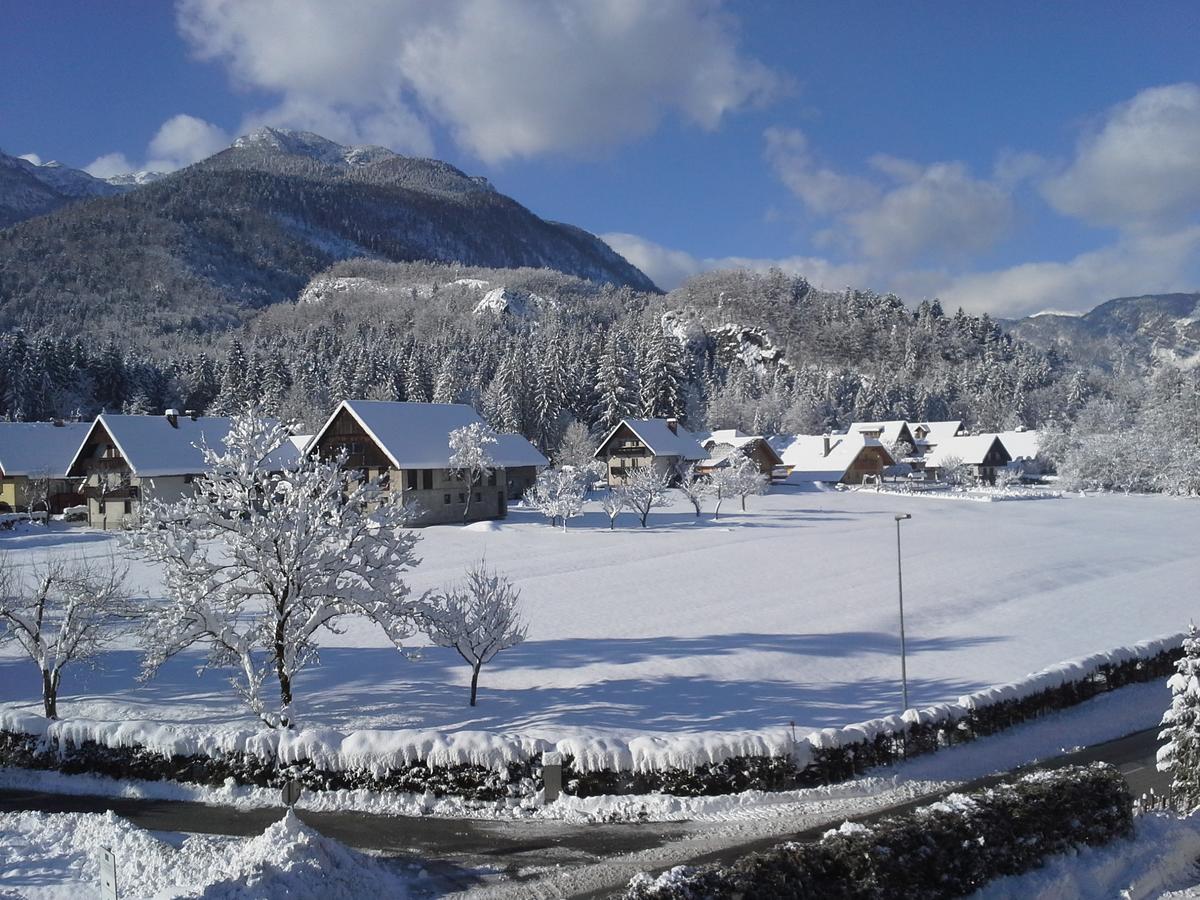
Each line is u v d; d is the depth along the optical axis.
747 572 48.97
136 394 124.94
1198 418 111.06
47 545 58.59
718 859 16.94
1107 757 23.50
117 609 26.78
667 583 45.53
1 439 81.44
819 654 31.48
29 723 22.36
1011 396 191.62
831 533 67.12
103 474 73.56
